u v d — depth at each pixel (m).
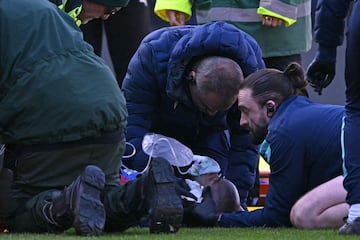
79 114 17.64
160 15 26.95
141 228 19.25
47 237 16.56
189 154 21.47
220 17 25.28
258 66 21.03
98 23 28.34
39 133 17.70
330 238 17.12
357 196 17.42
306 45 25.75
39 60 17.78
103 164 18.08
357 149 17.48
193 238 16.75
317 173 19.34
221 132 22.36
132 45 28.45
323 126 19.23
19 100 17.69
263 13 24.86
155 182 16.94
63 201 17.08
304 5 25.55
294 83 19.69
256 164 22.12
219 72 20.08
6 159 18.62
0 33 17.84
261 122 19.56
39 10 18.14
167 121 21.84
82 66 17.92
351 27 17.61
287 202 19.36
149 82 21.22
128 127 21.52
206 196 19.92
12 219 18.23
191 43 20.17
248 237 17.38
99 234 16.80
